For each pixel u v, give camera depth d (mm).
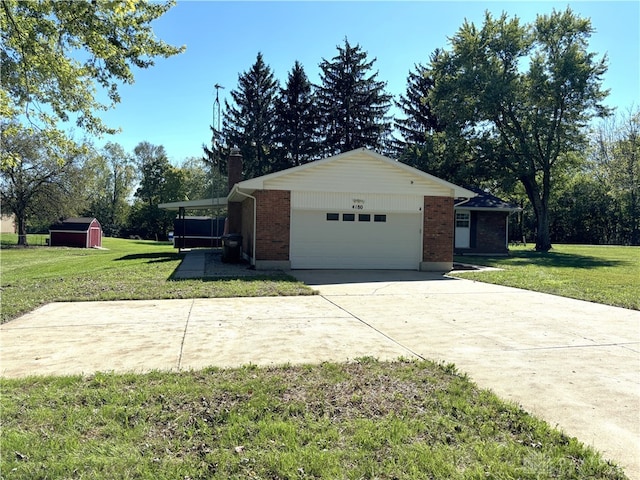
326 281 12234
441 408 3674
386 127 41719
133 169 70625
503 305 8781
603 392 4117
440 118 31281
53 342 5738
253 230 15297
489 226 25297
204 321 7031
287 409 3617
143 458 2859
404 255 15789
